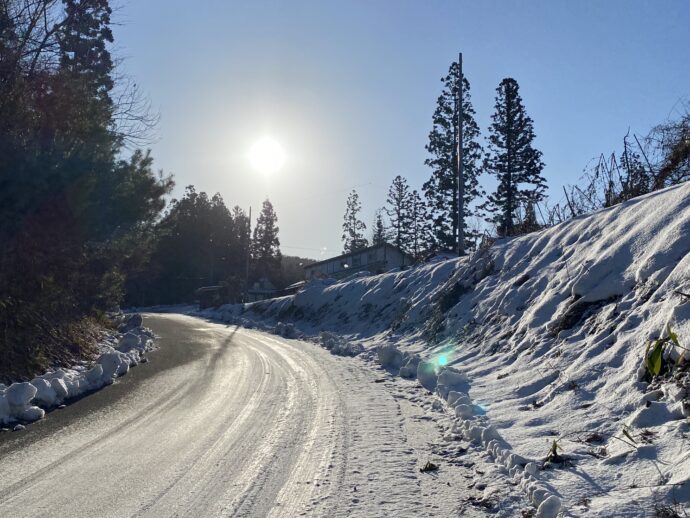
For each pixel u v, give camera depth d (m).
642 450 5.25
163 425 8.60
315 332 27.16
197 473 6.34
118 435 8.04
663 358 6.54
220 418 9.03
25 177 11.89
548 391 8.01
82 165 13.24
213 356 17.59
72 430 8.34
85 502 5.52
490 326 13.19
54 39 16.06
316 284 34.97
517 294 13.09
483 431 6.84
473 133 45.38
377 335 20.91
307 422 8.64
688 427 5.26
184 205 85.56
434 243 51.09
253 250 93.31
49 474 6.37
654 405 5.87
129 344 18.22
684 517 4.14
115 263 17.62
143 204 16.45
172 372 14.15
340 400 10.26
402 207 68.44
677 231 9.00
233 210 95.06
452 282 18.42
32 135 12.68
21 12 14.38
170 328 31.33
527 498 5.12
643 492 4.64
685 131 12.91
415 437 7.56
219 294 61.66
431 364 11.81
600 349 8.17
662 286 8.09
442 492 5.54
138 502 5.50
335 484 5.88
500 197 44.50
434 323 16.70
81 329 17.64
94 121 14.60
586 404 7.04
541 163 44.22
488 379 10.02
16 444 7.61
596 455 5.64
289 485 5.90
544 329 10.47
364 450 7.03
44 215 12.81
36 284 13.06
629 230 10.75
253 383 12.45
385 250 57.53
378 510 5.16
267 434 7.98
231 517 5.11
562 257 12.79
